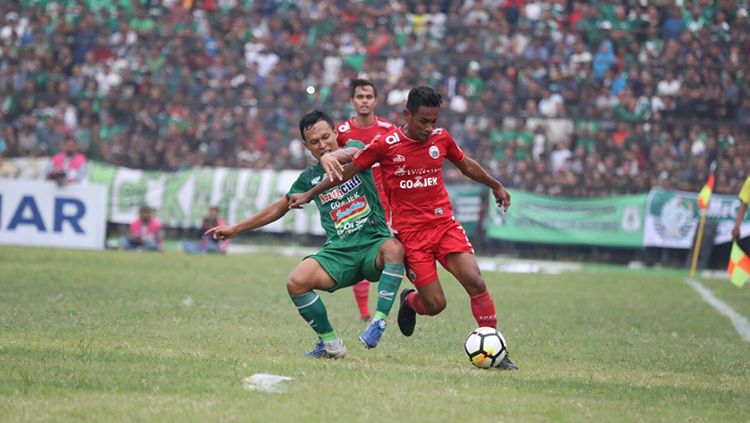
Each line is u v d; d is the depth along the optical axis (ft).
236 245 314.35
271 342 120.78
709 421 82.43
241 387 85.92
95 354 101.04
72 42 345.72
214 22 354.33
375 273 110.22
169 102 326.44
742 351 136.36
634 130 320.29
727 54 341.41
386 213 127.54
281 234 318.65
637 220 306.76
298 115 328.49
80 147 330.34
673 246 303.68
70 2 368.07
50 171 317.42
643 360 121.70
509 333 143.54
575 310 179.52
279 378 88.69
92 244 287.69
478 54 337.11
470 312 167.94
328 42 348.79
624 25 349.41
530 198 312.50
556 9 357.41
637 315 177.27
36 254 250.98
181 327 131.64
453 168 323.37
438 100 105.91
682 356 127.34
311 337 127.54
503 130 322.55
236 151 327.06
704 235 301.22
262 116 331.16
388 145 107.65
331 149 112.06
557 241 310.45
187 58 341.82
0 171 318.86
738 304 206.39
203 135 328.29
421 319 154.40
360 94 147.33
